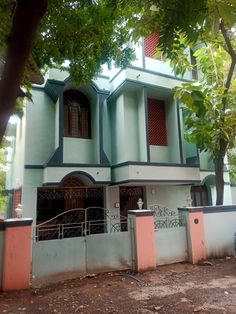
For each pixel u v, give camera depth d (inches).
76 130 420.5
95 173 386.6
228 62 374.6
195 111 297.7
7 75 57.2
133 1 92.7
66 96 421.4
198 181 424.2
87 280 227.9
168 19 68.6
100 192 419.2
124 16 120.6
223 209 316.2
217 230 306.5
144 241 258.4
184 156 441.1
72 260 233.8
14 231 212.8
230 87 359.9
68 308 172.7
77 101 430.3
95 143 414.6
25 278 210.2
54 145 397.7
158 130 456.4
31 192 371.2
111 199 413.7
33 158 383.2
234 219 321.1
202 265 271.9
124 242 257.8
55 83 386.0
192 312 161.9
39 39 144.9
